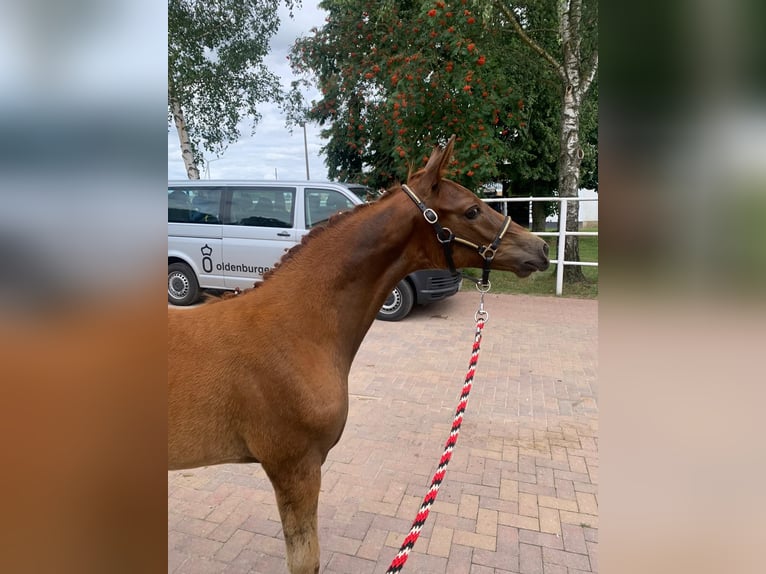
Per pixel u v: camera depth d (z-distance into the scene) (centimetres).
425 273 668
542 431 375
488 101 832
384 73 899
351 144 1062
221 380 170
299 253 198
